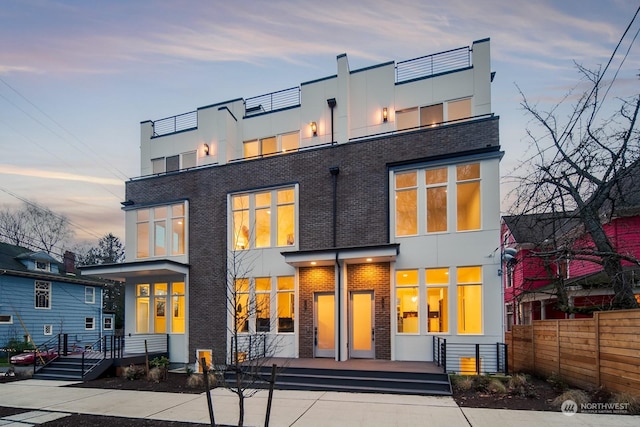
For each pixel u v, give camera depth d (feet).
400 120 47.01
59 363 44.01
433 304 39.01
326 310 42.80
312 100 51.31
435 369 32.53
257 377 20.71
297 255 41.57
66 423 23.44
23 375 42.55
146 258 53.88
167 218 52.75
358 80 48.91
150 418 24.20
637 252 44.19
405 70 48.85
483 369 36.09
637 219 45.16
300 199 45.73
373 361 38.27
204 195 50.83
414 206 41.24
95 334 92.43
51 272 85.92
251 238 47.75
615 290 33.14
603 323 26.30
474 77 43.73
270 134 53.57
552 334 33.06
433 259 39.29
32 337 77.05
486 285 37.27
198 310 48.37
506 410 24.23
